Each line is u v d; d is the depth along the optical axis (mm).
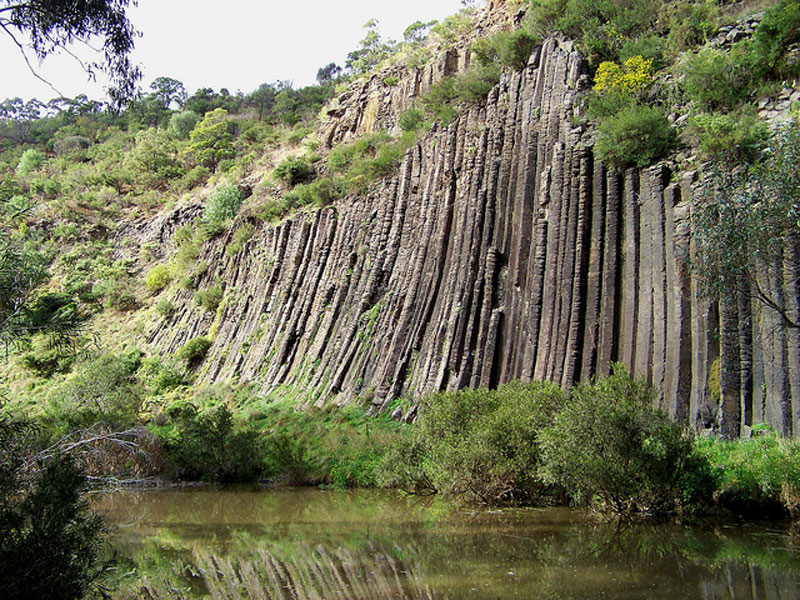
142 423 30875
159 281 51812
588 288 20781
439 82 33844
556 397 16172
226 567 10977
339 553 11656
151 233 58656
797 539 11070
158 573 10680
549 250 22406
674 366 17328
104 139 91875
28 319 10227
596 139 22188
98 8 10781
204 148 68938
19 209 12102
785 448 13328
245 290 40219
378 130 40688
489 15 37500
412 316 27078
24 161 78000
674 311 17781
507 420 16234
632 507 13680
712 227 14062
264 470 23562
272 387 32594
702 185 18047
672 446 13273
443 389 23688
